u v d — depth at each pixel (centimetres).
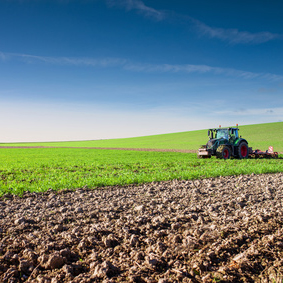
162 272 349
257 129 6347
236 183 963
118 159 2408
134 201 704
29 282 329
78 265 363
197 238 441
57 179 1114
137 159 2364
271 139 4650
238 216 550
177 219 532
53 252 393
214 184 962
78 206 656
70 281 325
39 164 1955
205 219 536
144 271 348
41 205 681
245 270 350
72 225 509
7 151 4397
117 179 1056
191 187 902
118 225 505
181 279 329
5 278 335
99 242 430
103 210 607
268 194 752
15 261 374
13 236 454
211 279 328
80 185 943
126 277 336
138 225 507
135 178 1070
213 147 2173
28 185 980
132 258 383
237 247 411
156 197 756
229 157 2161
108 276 339
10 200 761
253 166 1461
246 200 696
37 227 502
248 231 462
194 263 358
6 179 1184
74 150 4628
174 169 1472
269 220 508
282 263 357
